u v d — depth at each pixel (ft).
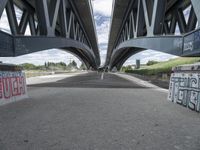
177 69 29.78
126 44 133.28
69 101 30.07
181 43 58.85
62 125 16.33
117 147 11.60
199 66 22.71
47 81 86.22
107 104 27.27
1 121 17.65
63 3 101.14
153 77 106.42
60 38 92.63
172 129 15.31
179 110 23.22
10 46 55.31
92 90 47.44
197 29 48.39
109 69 513.45
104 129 15.24
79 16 174.81
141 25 103.50
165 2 73.36
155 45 75.05
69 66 582.35
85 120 18.02
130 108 24.26
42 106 25.61
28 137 13.33
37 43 69.21
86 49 212.64
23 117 19.21
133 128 15.52
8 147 11.59
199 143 12.32
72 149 11.28
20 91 32.48
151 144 12.10
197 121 17.93
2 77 27.99
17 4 92.94
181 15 97.40
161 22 75.36
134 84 69.10
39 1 73.51
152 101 30.45
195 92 23.08
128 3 135.74
